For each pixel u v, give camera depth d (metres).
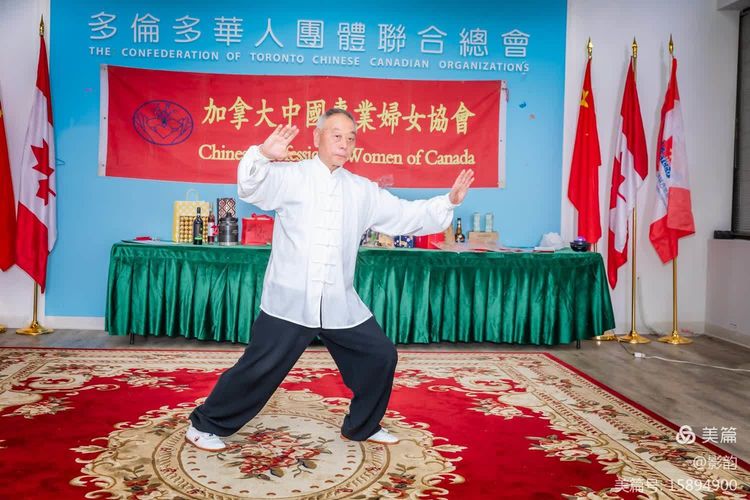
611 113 5.42
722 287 5.34
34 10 5.06
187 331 4.50
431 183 5.34
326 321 2.33
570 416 3.02
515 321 4.67
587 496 2.09
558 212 5.43
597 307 4.73
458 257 4.65
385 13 5.32
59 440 2.50
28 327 5.11
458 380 3.70
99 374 3.61
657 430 2.83
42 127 4.86
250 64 5.24
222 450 2.45
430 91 5.32
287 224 2.36
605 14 5.40
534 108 5.39
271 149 2.18
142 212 5.19
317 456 2.42
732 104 5.51
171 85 5.17
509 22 5.37
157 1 5.16
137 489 2.06
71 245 5.14
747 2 5.30
